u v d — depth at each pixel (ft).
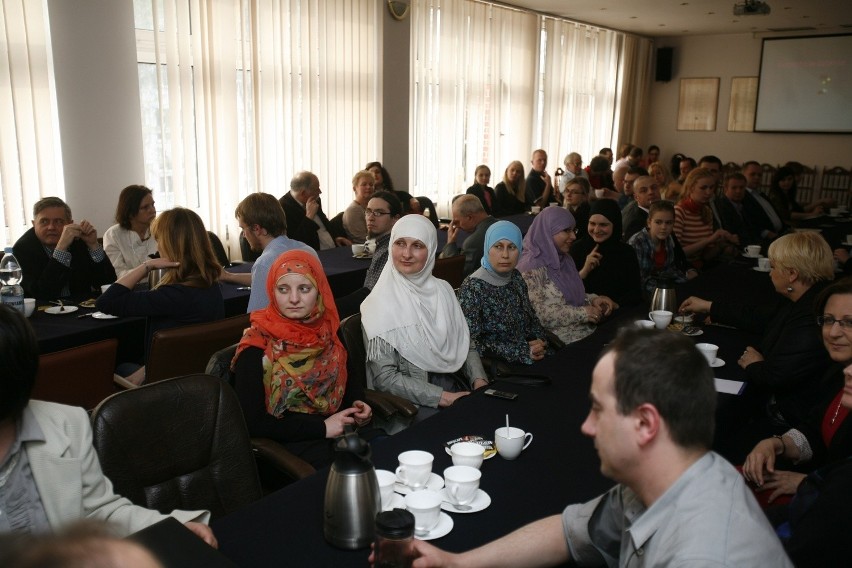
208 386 5.53
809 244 7.66
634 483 3.32
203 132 17.72
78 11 14.80
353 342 7.92
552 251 11.01
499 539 4.14
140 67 16.37
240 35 18.34
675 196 21.18
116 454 5.03
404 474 4.88
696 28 35.78
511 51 29.14
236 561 4.06
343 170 22.13
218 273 9.28
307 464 5.89
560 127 33.32
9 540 1.63
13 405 3.85
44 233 11.45
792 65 36.81
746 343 9.09
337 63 21.26
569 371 7.72
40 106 14.56
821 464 6.59
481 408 6.57
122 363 10.01
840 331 6.05
